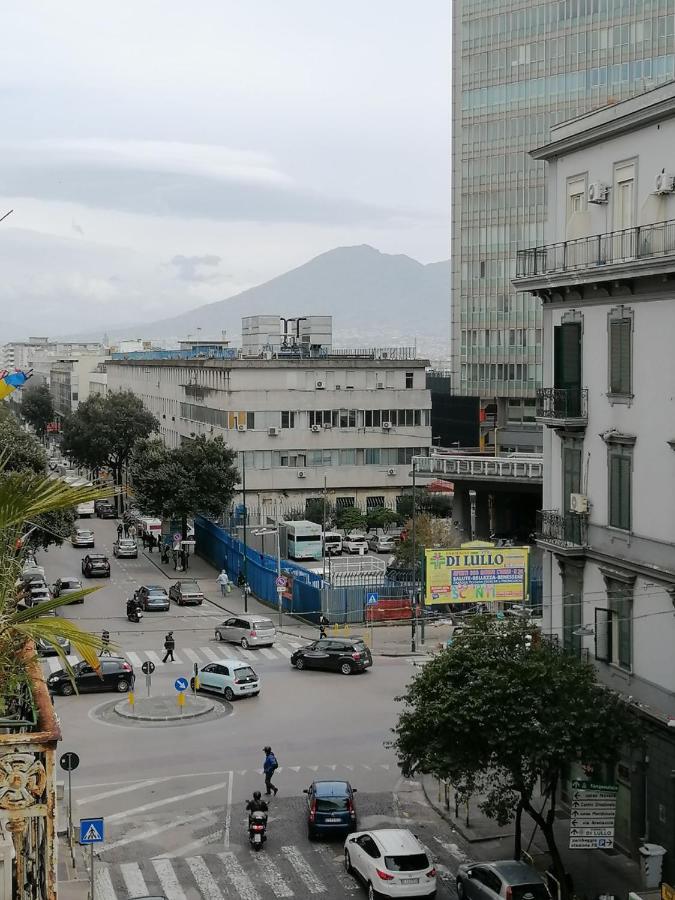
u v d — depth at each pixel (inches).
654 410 1099.3
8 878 495.5
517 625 1163.3
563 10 5064.0
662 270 1053.8
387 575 2672.2
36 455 2470.5
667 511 1081.4
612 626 1195.3
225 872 1159.6
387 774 1471.5
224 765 1496.1
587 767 1216.8
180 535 3289.9
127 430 4773.6
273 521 3747.5
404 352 4589.1
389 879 1064.2
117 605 2716.5
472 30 5334.6
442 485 4065.0
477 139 5364.2
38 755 461.4
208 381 4224.9
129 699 1745.8
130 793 1386.6
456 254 5506.9
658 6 4822.8
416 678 1154.7
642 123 1110.4
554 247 1273.4
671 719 1071.0
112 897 1083.9
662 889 1018.1
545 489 1338.6
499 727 1042.7
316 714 1742.1
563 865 1159.6
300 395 3949.3
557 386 1278.3
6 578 481.1
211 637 2357.3
